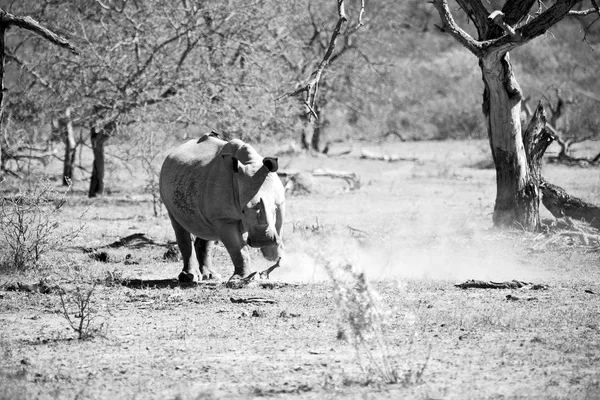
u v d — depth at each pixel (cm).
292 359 3578
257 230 4966
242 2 12688
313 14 19200
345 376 3300
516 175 7838
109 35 12600
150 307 4712
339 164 18862
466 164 18975
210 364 3509
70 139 14212
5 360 3588
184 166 5528
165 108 12406
